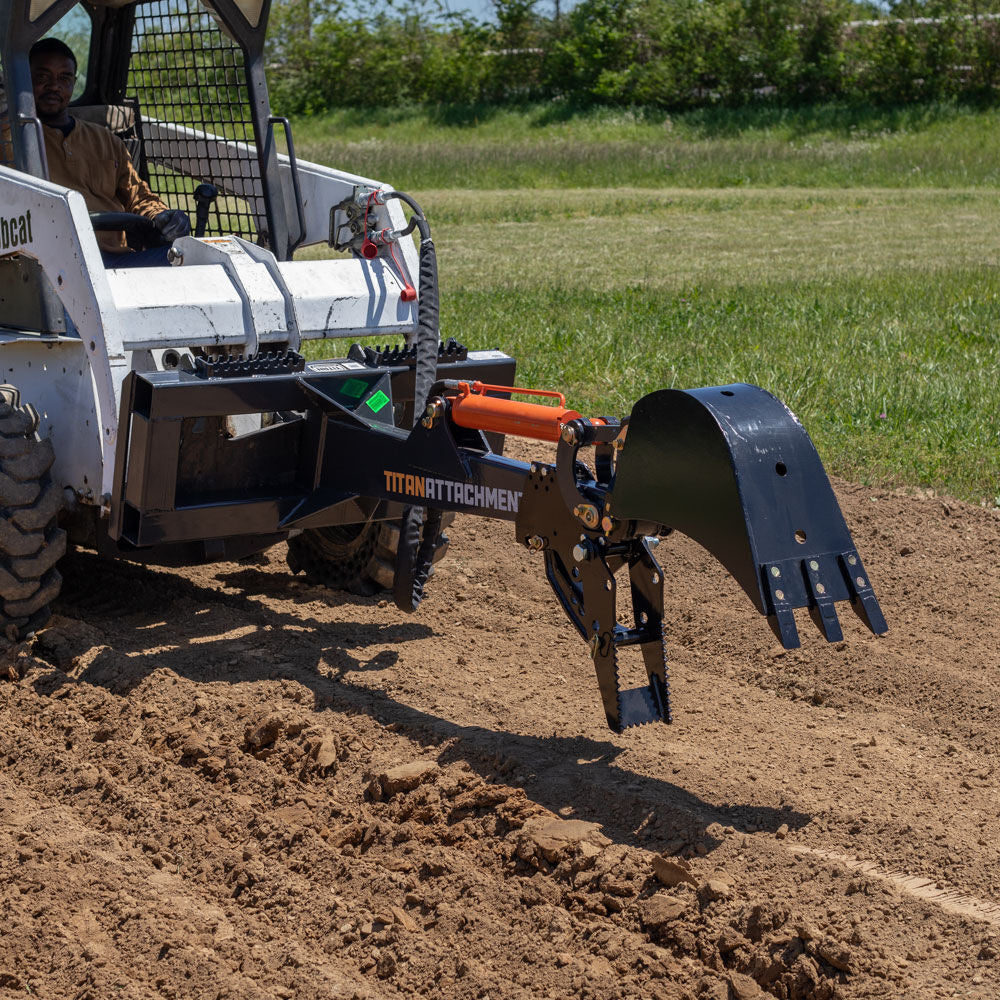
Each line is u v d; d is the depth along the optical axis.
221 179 5.66
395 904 3.21
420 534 4.77
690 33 35.88
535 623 5.08
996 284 13.02
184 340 4.50
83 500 4.55
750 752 3.98
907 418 7.70
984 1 33.94
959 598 5.29
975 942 2.99
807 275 14.34
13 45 4.80
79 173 5.51
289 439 4.51
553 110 36.34
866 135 30.98
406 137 34.97
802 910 3.08
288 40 39.38
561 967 2.96
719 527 3.21
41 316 4.63
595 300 12.15
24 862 3.33
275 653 4.64
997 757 4.00
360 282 4.88
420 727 4.00
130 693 4.25
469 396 3.93
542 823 3.45
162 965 2.96
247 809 3.58
